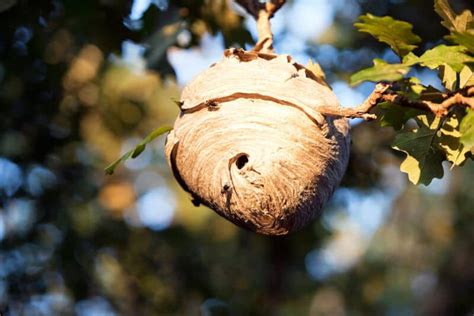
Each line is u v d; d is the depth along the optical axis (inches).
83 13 402.9
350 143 259.6
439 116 213.0
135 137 577.3
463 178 804.6
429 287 864.3
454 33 200.8
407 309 840.9
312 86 248.5
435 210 813.9
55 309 533.3
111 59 525.7
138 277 577.0
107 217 562.3
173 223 634.8
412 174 234.2
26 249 519.2
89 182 540.1
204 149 246.7
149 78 577.6
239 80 249.1
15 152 490.6
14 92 472.1
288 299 657.0
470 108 209.9
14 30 421.1
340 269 797.9
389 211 821.2
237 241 633.0
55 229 523.2
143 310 578.9
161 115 621.9
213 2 407.8
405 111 224.8
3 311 512.4
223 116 245.9
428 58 204.5
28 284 520.1
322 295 789.9
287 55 257.4
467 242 810.2
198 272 595.2
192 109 251.9
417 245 820.6
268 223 240.7
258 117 242.8
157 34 407.2
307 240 599.8
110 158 595.2
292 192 238.7
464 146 224.7
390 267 817.5
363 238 854.5
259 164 237.1
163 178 768.3
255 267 629.3
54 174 518.9
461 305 796.6
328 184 246.4
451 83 230.2
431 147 233.8
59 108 484.1
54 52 452.8
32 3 410.9
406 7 540.1
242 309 613.9
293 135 240.5
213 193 245.8
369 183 535.2
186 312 597.6
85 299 534.0
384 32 211.5
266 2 305.9
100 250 548.1
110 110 550.6
